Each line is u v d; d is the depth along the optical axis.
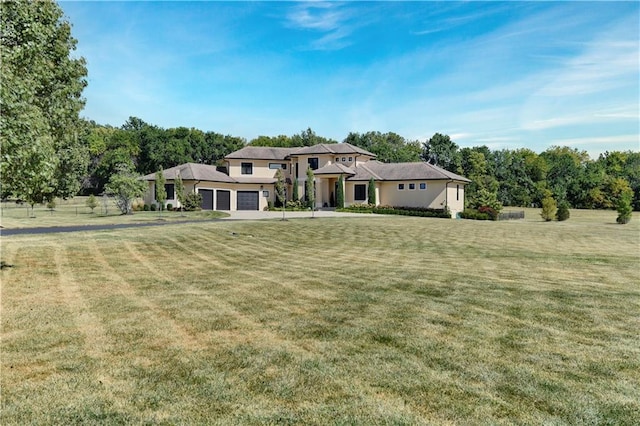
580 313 6.66
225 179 42.72
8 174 8.27
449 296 7.83
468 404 3.79
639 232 22.72
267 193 44.88
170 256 13.04
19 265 10.92
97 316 6.61
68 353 5.08
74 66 15.12
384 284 8.95
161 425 3.48
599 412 3.63
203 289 8.52
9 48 8.67
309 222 25.70
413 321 6.28
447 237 19.48
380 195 41.59
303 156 43.53
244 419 3.57
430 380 4.30
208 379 4.36
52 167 8.63
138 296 7.94
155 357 4.96
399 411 3.68
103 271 10.47
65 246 14.22
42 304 7.32
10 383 4.26
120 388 4.16
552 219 37.62
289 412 3.68
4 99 7.40
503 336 5.61
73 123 19.30
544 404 3.78
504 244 16.91
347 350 5.14
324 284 8.96
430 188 39.28
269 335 5.72
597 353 4.99
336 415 3.62
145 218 31.59
